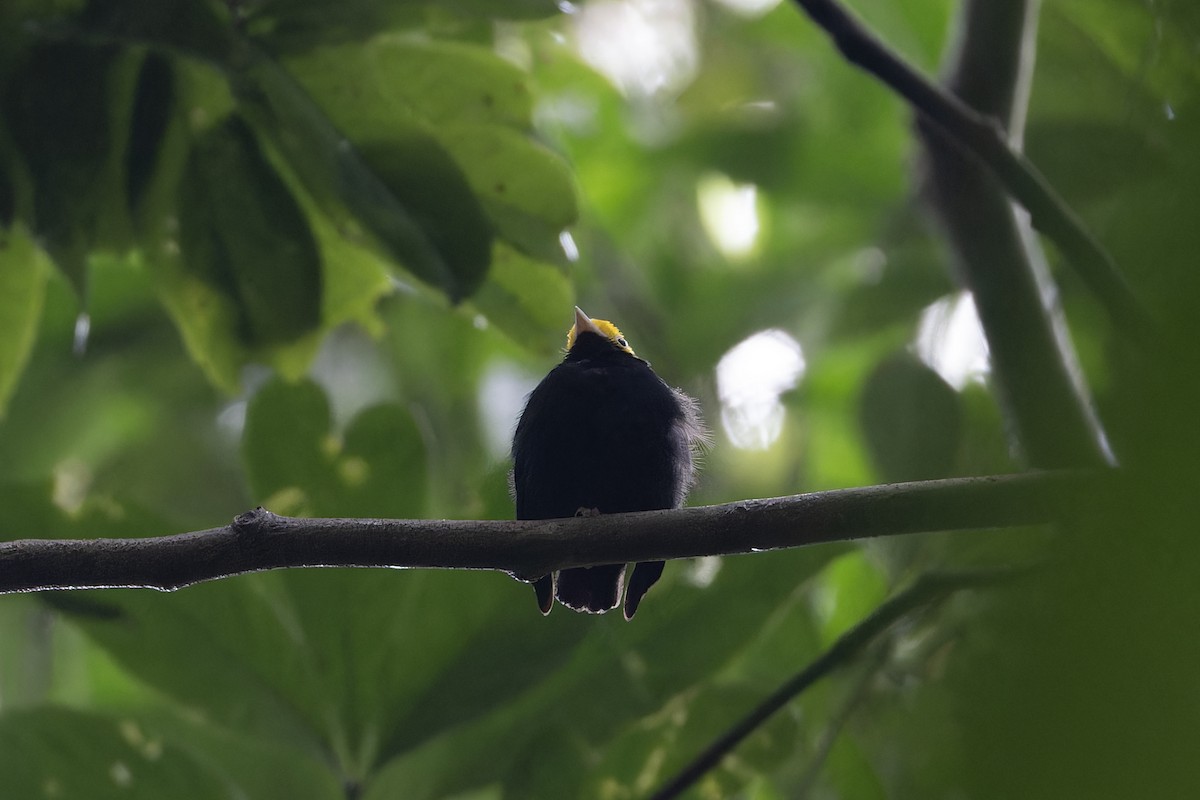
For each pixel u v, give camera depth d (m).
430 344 16.05
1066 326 9.82
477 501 8.12
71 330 16.02
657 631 7.70
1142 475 1.68
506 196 8.19
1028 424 8.10
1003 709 1.86
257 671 7.53
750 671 8.92
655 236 15.86
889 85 7.21
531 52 12.95
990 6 8.68
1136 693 1.68
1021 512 6.19
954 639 7.04
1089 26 9.96
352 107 7.84
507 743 7.61
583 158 15.40
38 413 16.08
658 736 7.63
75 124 7.95
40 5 7.73
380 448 7.83
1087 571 1.75
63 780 7.26
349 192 7.52
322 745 7.46
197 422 16.44
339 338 16.33
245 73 7.45
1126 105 8.30
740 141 14.82
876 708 7.35
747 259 15.45
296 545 6.55
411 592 7.56
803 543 6.52
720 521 6.54
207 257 8.31
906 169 14.16
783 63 15.23
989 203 8.41
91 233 8.27
